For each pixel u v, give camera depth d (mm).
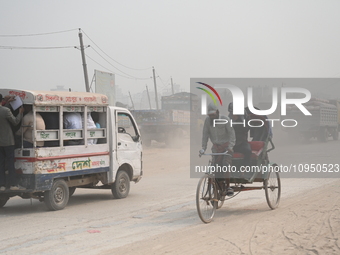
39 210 10016
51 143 9922
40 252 6227
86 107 10586
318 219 7973
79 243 6711
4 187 9500
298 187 12562
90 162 10609
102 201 11211
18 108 9953
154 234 7215
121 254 6023
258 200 10633
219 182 8445
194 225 7898
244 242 6496
